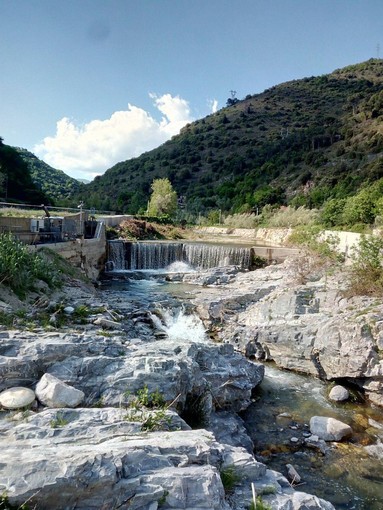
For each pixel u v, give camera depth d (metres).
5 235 15.12
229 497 4.88
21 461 4.13
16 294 12.45
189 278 26.92
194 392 7.86
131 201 88.88
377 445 8.05
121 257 31.39
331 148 86.00
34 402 5.99
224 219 68.88
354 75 161.00
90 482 4.07
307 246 25.39
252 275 26.22
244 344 13.44
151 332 13.54
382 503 6.43
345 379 11.08
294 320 13.61
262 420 9.10
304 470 7.23
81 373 6.76
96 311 13.04
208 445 5.31
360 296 13.49
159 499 4.20
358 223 31.52
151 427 5.68
